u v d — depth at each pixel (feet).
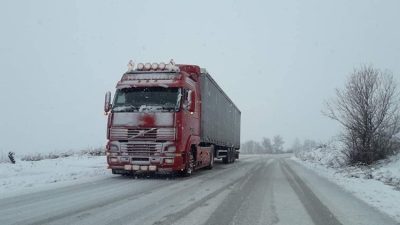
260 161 125.29
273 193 38.63
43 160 86.12
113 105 50.11
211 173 63.62
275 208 29.96
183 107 49.78
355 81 73.31
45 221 23.58
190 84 53.52
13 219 24.08
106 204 29.81
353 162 75.41
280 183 48.91
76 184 42.47
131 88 50.29
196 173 62.85
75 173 53.98
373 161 72.28
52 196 33.47
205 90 63.05
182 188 40.75
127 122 49.08
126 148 48.91
